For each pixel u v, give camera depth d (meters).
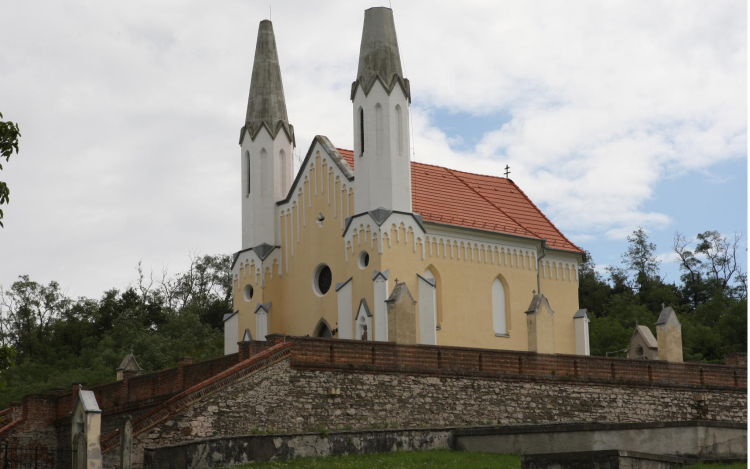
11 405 51.91
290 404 39.12
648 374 50.00
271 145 63.22
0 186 32.66
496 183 68.75
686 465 35.91
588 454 33.44
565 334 62.88
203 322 112.94
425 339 53.84
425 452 39.22
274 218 62.66
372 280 53.75
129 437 35.72
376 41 56.75
